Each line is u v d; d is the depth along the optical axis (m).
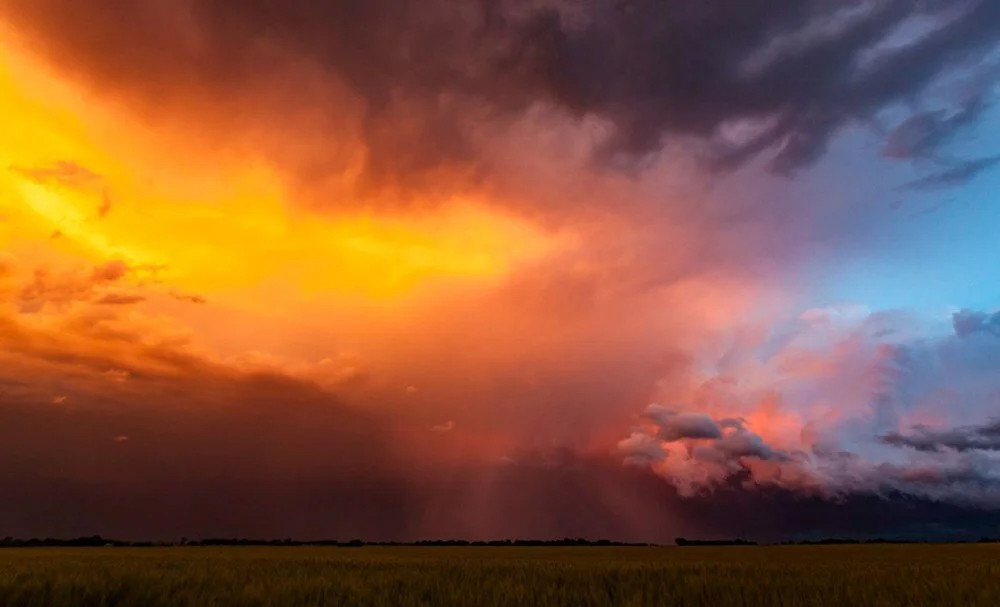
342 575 15.50
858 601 10.47
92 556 35.31
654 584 12.49
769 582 12.76
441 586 12.31
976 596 10.78
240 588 11.48
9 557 32.50
